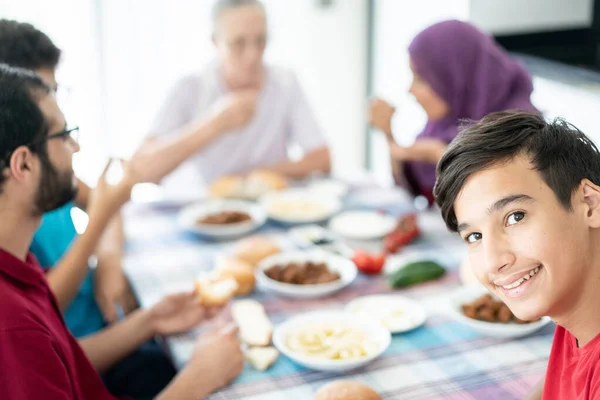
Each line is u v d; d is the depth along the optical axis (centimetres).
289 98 262
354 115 401
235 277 159
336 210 208
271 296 161
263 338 138
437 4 337
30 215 118
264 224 206
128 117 359
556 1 331
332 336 137
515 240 85
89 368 126
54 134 117
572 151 86
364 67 394
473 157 87
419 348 135
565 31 336
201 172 263
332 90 393
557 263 84
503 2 322
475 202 86
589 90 277
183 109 254
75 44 341
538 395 111
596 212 86
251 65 245
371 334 137
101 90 350
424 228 198
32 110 113
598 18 330
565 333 98
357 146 408
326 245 186
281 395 122
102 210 154
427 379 125
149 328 149
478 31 211
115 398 129
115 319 167
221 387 126
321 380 127
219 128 197
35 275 114
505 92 209
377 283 165
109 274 173
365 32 387
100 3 338
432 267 165
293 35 377
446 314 149
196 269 176
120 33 346
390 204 218
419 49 211
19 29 152
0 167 111
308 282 161
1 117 110
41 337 105
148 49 352
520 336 138
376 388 122
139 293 164
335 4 377
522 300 87
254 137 261
